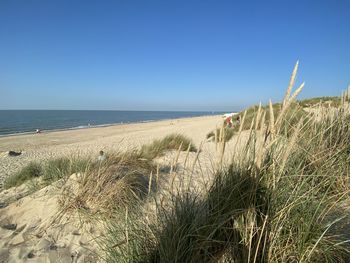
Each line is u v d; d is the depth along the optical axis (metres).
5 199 5.89
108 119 92.81
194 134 20.08
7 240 3.86
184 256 2.32
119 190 4.05
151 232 2.71
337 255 2.12
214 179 2.62
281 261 2.12
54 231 3.81
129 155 5.87
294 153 2.88
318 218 2.16
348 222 2.33
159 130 33.31
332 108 4.53
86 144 22.52
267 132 2.36
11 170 12.86
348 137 3.62
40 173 7.86
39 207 4.52
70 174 5.56
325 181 2.60
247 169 2.48
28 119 85.94
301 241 2.11
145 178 4.89
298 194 2.27
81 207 4.01
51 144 25.16
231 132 9.92
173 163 2.80
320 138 3.48
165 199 3.00
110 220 3.44
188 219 2.52
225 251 2.29
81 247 3.38
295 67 2.21
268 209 2.20
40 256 3.36
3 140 29.81
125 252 2.68
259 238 2.15
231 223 2.39
